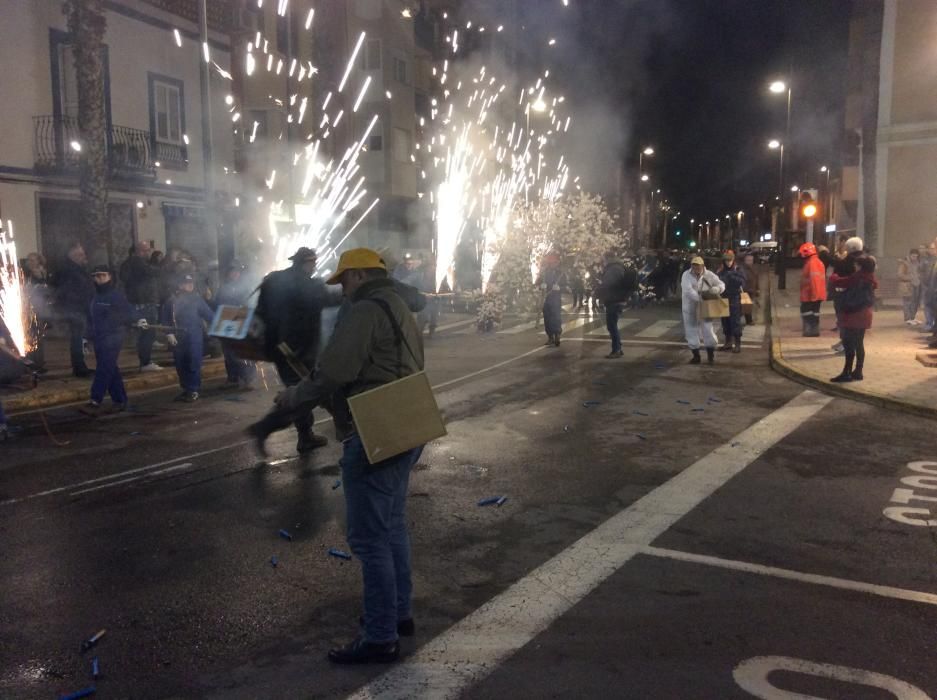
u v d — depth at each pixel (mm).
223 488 6469
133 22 19562
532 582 4590
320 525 5590
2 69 16531
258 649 3857
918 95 25359
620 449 7652
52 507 6020
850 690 3432
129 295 14844
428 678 3557
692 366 12984
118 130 19016
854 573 4684
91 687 3518
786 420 8828
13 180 16797
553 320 15484
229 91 23422
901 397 9414
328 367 3531
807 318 15297
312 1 30672
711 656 3729
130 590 4543
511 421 8938
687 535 5324
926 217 25625
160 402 10344
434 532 5430
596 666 3646
